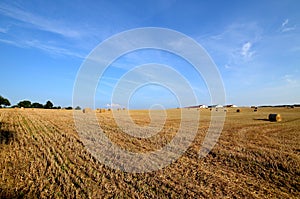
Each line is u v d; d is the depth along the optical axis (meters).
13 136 14.27
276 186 7.36
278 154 10.66
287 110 57.41
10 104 87.38
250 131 18.48
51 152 10.58
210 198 6.40
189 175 8.13
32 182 7.04
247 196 6.56
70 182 7.15
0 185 6.75
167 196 6.46
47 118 27.44
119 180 7.51
